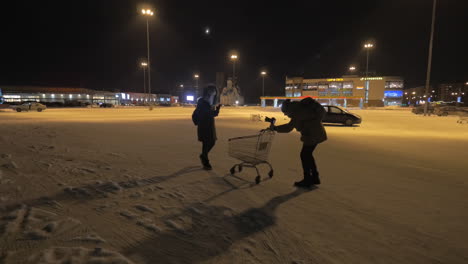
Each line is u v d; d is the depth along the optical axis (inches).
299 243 100.5
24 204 126.0
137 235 101.4
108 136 384.8
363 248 98.3
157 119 791.7
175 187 159.9
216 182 172.7
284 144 345.4
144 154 255.1
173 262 85.4
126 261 84.0
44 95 2561.5
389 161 249.0
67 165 201.9
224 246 96.4
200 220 116.6
